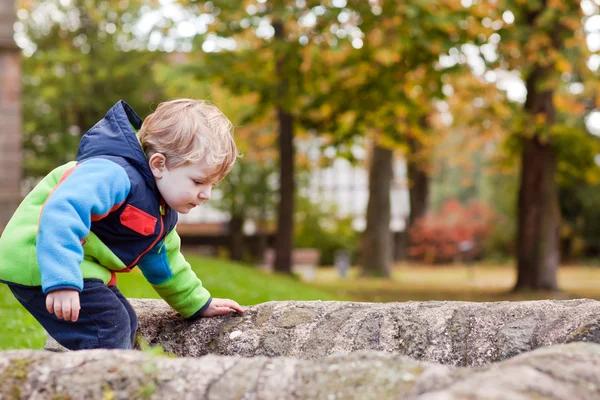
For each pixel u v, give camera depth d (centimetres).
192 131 221
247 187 2284
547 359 129
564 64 1185
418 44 1152
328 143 1415
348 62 1241
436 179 3841
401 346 230
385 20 1105
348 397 126
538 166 1313
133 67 1809
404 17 1094
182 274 254
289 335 243
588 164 1432
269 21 1279
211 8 1184
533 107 1298
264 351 241
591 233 2691
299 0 1150
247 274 919
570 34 1151
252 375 134
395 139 1372
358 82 1302
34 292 214
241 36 1359
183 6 1221
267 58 1321
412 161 2380
